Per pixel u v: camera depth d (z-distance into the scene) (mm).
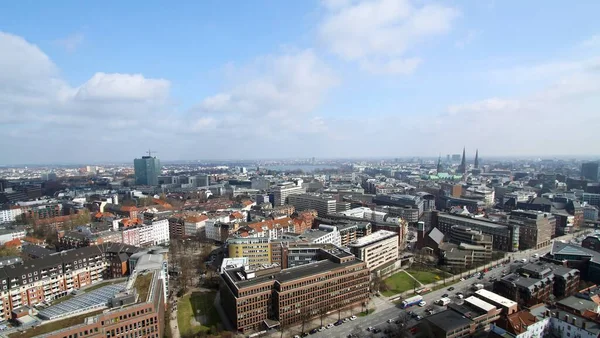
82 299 185000
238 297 196125
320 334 197750
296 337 194125
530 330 174500
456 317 187750
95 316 157000
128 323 160000
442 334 176125
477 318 189000
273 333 198375
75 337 146750
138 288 188000
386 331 198375
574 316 177250
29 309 185000
